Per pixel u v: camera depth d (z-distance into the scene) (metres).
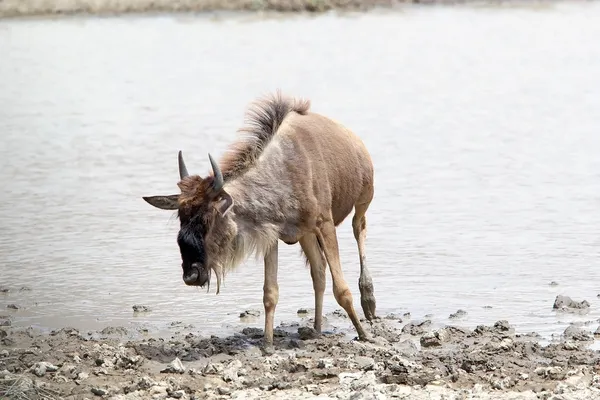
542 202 66.31
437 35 175.38
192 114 105.81
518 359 37.00
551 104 110.44
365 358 37.16
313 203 39.22
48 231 60.94
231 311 45.78
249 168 38.34
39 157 84.94
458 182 72.81
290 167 38.94
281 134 39.41
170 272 52.22
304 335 40.91
